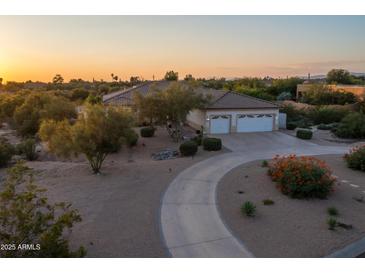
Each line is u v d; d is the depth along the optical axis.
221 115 30.59
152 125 31.25
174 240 10.13
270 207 12.70
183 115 26.09
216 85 73.25
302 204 13.02
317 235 10.49
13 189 7.80
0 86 104.81
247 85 71.56
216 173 17.41
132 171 17.73
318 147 25.67
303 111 40.88
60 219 7.62
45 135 18.98
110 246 9.69
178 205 12.94
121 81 106.56
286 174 14.02
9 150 20.48
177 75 76.25
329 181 13.86
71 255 7.62
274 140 28.16
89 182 15.84
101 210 12.40
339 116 37.72
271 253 9.41
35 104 32.88
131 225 11.13
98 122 16.50
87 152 16.33
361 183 15.88
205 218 11.75
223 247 9.73
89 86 98.94
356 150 19.59
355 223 11.41
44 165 19.22
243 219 11.67
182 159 20.77
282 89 69.94
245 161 20.31
